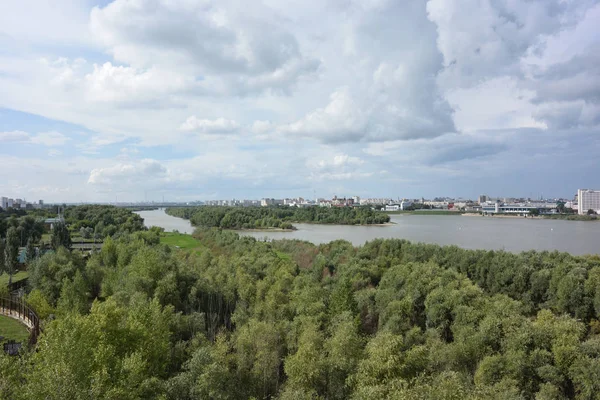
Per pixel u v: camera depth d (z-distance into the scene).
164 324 47.31
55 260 73.12
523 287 77.88
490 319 48.94
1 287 65.06
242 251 119.00
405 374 38.19
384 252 110.25
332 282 88.12
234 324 69.50
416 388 30.59
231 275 81.62
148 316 44.88
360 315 65.75
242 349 46.31
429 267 80.81
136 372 32.28
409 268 84.06
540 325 47.44
